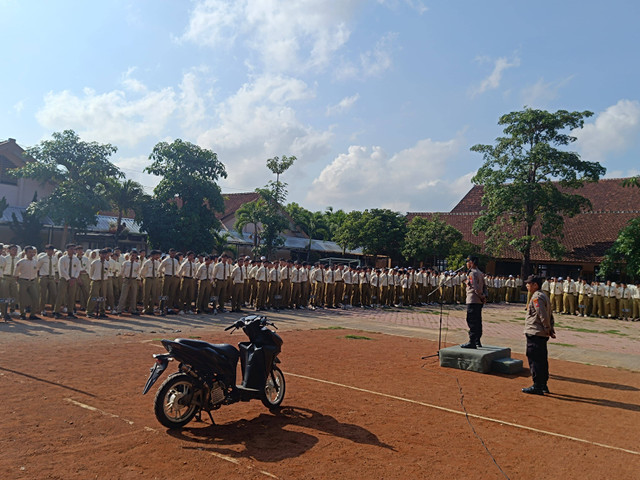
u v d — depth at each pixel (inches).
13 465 158.1
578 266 1289.4
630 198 1430.9
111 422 202.8
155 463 166.2
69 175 1047.6
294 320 609.0
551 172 1191.6
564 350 492.7
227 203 1834.4
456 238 1314.0
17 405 216.1
